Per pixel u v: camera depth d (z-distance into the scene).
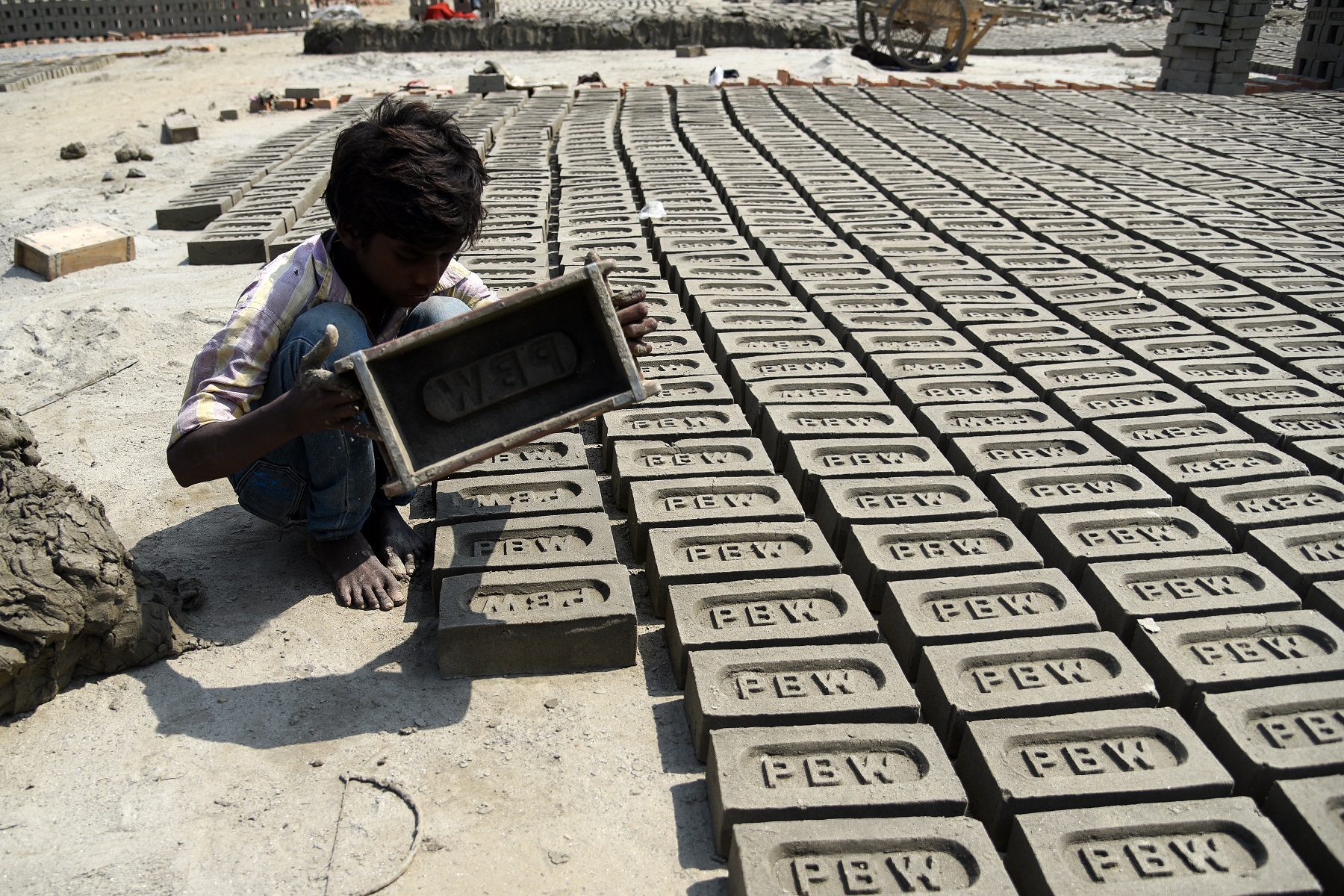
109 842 2.32
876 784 2.37
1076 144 9.38
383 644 3.06
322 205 7.71
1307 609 3.03
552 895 2.23
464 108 11.08
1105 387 4.41
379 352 2.40
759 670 2.74
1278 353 4.74
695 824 2.45
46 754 2.57
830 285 5.57
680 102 11.59
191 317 5.57
